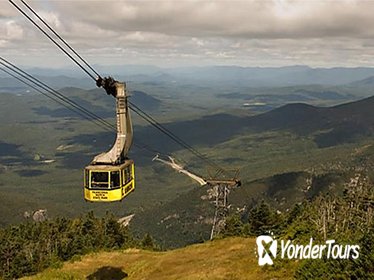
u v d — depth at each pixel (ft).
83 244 344.90
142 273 187.32
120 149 96.58
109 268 218.59
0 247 353.92
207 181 287.89
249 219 343.46
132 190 103.71
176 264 185.78
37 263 320.50
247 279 125.29
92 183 95.20
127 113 96.68
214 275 137.90
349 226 184.24
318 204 252.83
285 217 344.90
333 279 94.99
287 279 114.11
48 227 434.71
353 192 263.90
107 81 91.91
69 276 165.17
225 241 222.48
